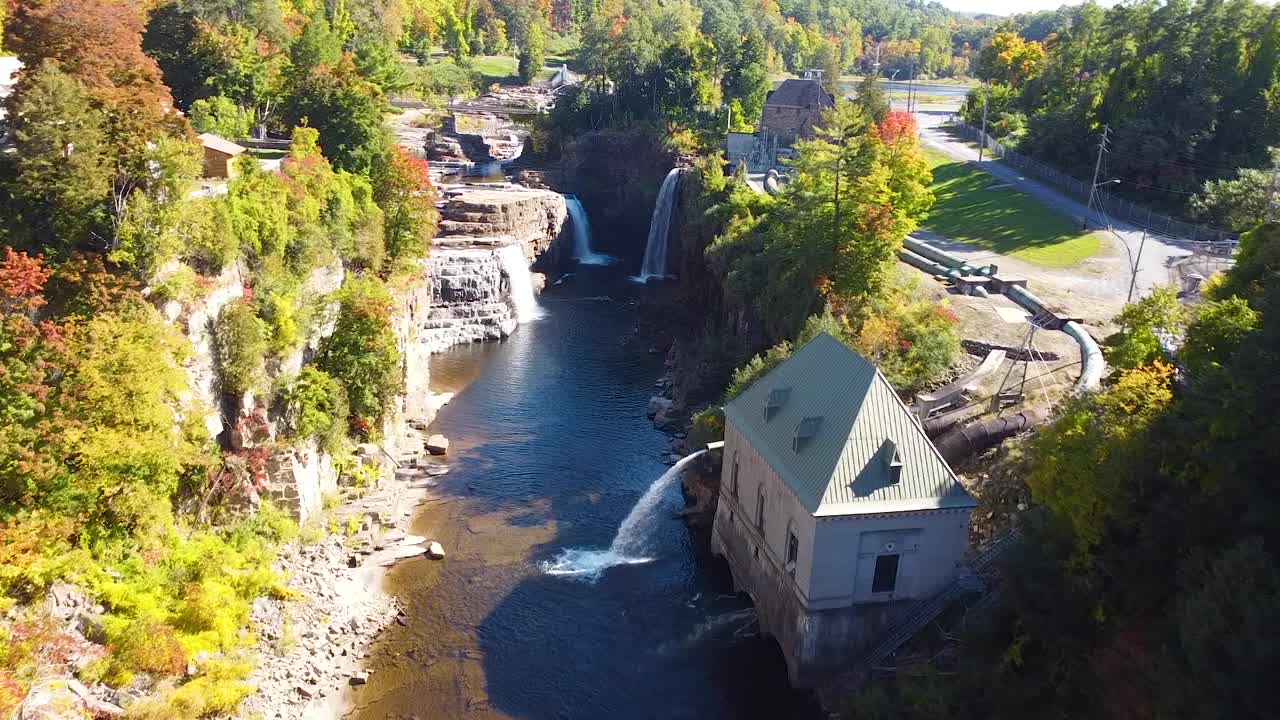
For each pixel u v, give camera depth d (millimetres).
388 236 88312
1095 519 39031
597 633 52906
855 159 79062
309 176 72750
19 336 43469
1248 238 52656
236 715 42469
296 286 63969
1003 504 49875
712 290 106500
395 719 45500
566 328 110625
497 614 54125
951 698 39375
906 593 46562
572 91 168000
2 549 39031
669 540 62969
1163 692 32719
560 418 83625
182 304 51031
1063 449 40500
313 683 46625
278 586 50625
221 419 54750
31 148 47250
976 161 142375
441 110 183250
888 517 44844
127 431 45188
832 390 50250
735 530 57344
